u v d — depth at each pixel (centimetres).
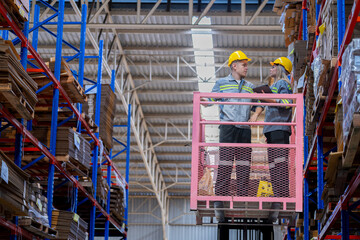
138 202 4034
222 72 2616
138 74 2652
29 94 949
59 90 1187
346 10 823
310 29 1134
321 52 961
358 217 855
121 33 2341
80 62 1376
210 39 2364
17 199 885
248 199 1004
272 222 1091
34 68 1194
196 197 1012
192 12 2048
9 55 852
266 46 2425
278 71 1205
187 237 3959
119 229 1745
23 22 1008
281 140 1082
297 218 1234
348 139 705
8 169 846
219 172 1020
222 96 1043
